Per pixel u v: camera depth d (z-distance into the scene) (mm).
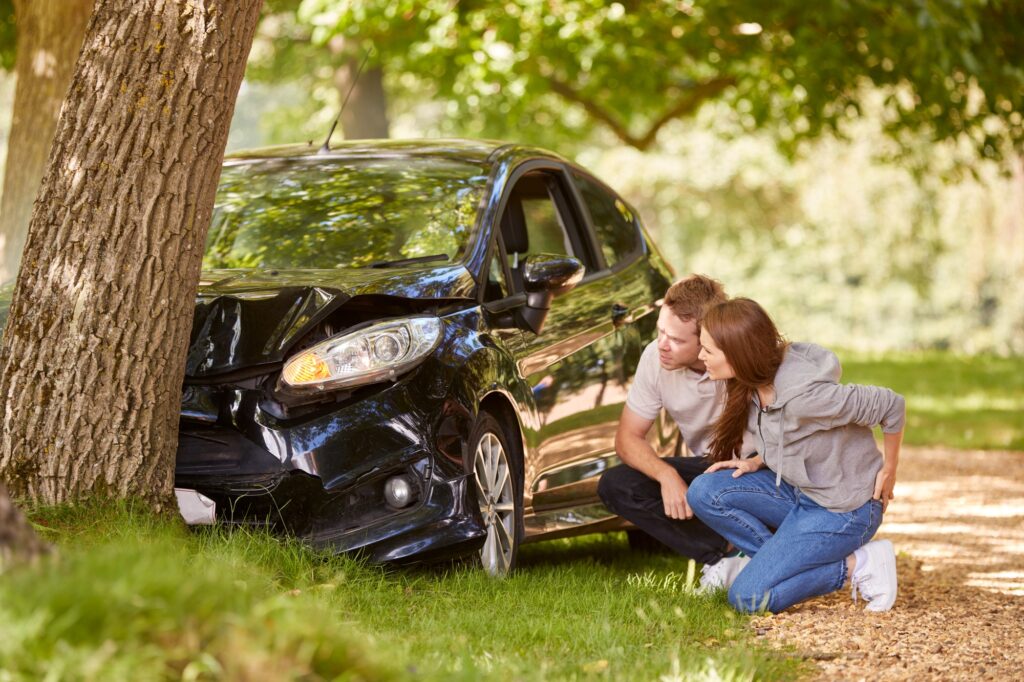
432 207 7609
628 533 8852
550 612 6102
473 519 6359
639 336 8492
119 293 6156
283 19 26625
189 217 6270
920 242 47531
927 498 11812
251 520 6258
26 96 11539
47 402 6152
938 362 26719
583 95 24672
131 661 3279
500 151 8258
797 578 6719
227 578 4328
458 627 5555
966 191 38562
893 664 5695
